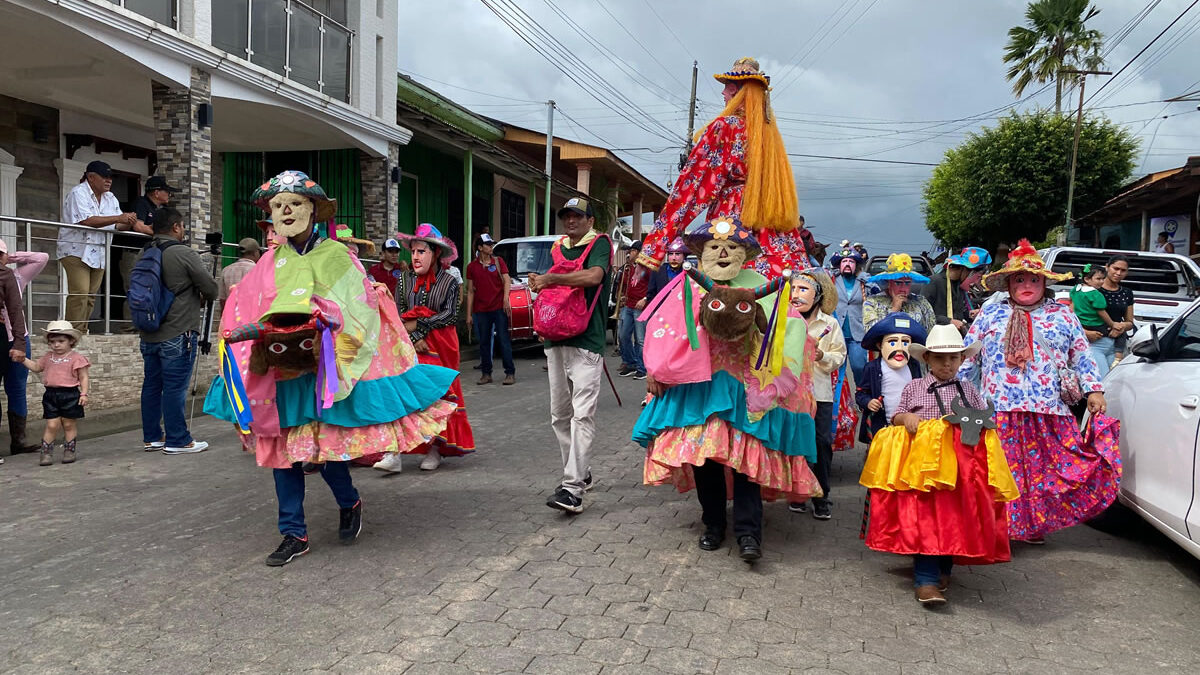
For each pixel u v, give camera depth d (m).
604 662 3.36
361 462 6.21
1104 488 4.90
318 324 4.24
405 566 4.43
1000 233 30.67
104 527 5.10
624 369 12.77
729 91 5.19
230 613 3.81
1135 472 4.97
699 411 4.41
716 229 4.41
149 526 5.12
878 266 18.81
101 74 9.88
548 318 5.32
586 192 23.91
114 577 4.26
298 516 4.57
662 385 4.56
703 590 4.17
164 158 9.93
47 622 3.71
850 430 6.14
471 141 16.52
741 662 3.40
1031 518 4.94
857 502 6.07
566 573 4.34
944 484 3.92
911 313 6.52
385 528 5.10
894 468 4.03
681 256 4.58
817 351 5.47
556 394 5.54
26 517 5.29
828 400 5.58
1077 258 12.25
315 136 13.51
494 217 22.86
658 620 3.78
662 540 4.93
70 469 6.58
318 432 4.46
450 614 3.80
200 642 3.51
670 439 4.48
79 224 8.44
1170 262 12.01
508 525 5.17
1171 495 4.52
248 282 4.51
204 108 10.02
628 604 3.96
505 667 3.30
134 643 3.50
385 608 3.87
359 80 13.73
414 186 18.55
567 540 4.89
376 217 14.45
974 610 4.07
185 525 5.14
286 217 4.43
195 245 9.95
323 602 3.94
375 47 14.14
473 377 12.41
